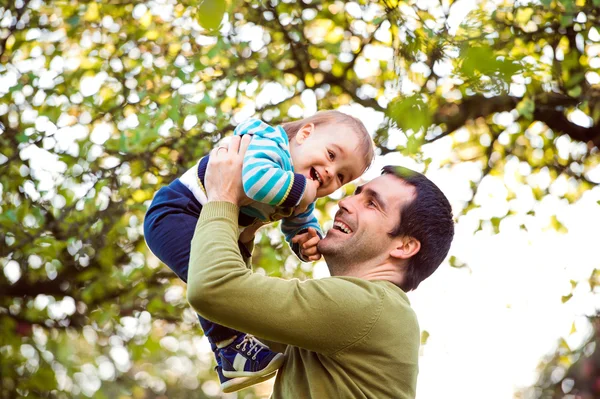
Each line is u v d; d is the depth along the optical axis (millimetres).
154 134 5473
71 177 5883
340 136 3021
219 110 5801
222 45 5551
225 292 2441
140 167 5770
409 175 2969
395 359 2619
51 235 6074
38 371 6230
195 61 5664
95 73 5961
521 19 5305
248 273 2496
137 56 6000
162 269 6355
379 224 2881
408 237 2887
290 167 2775
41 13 6102
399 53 4035
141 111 5879
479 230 6230
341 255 2898
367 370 2584
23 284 6410
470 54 2838
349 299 2561
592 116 5652
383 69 5828
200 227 2572
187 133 5727
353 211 2918
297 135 3061
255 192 2596
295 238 3027
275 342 2791
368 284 2674
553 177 6273
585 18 5172
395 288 2781
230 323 2486
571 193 6270
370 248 2879
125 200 5863
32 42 6090
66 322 6598
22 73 5977
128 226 6090
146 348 6414
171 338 6867
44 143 5820
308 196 2703
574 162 6195
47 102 5922
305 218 3045
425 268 2922
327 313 2516
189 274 2498
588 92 5488
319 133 3041
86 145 5773
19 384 6301
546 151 6207
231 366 2746
